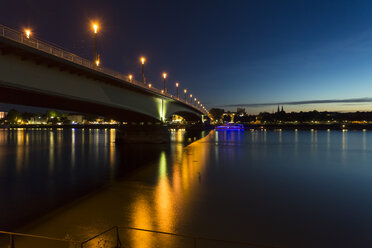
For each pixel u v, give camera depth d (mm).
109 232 15594
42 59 27219
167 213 19172
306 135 153000
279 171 37375
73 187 27422
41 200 22562
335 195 24641
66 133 177500
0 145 82438
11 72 24891
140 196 23734
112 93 45094
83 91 36344
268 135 153250
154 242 14336
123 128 81562
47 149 69312
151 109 67250
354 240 15180
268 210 20094
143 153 59469
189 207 20562
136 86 49906
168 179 31219
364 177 33500
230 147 76000
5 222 17375
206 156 54469
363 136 141750
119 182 29656
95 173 35375
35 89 27734
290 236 15586
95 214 18922
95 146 76250
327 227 16953
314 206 21219
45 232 15711
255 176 33500
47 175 34156
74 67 31266
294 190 26359
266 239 15125
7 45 22828
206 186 27688
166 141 80625
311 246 14422
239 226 16906
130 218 18109
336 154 60406
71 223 17172
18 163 45000
